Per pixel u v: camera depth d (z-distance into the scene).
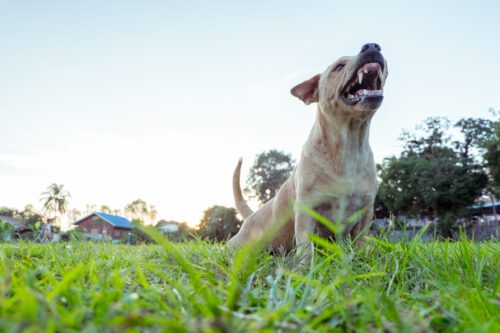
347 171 1.00
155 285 0.47
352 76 0.99
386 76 1.10
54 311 0.25
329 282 0.48
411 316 0.29
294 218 1.10
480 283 0.48
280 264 0.69
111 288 0.40
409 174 9.91
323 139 1.04
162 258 0.85
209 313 0.29
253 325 0.24
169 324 0.23
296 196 1.05
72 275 0.30
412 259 0.57
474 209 9.88
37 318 0.24
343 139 1.00
